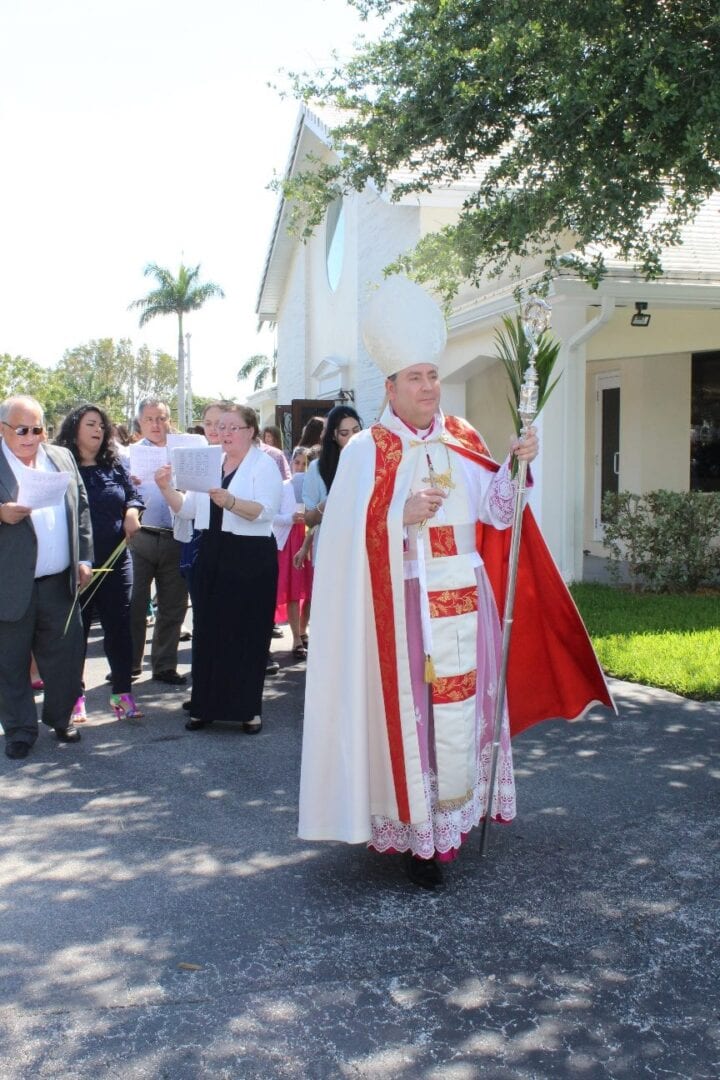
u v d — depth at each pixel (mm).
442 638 3969
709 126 6195
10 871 4242
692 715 6477
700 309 11805
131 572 6703
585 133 7051
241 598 6113
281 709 6863
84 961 3498
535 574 4410
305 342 22031
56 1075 2883
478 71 7484
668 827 4648
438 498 3826
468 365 13898
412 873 4070
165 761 5703
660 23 6797
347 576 3961
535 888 4039
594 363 15383
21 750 5762
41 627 5891
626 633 8828
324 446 7348
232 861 4336
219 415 6328
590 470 15633
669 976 3396
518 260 12836
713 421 14266
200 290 47344
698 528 11203
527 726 4586
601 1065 2932
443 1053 2984
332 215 20391
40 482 5430
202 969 3441
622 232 8602
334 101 8797
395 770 3926
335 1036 3066
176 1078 2873
